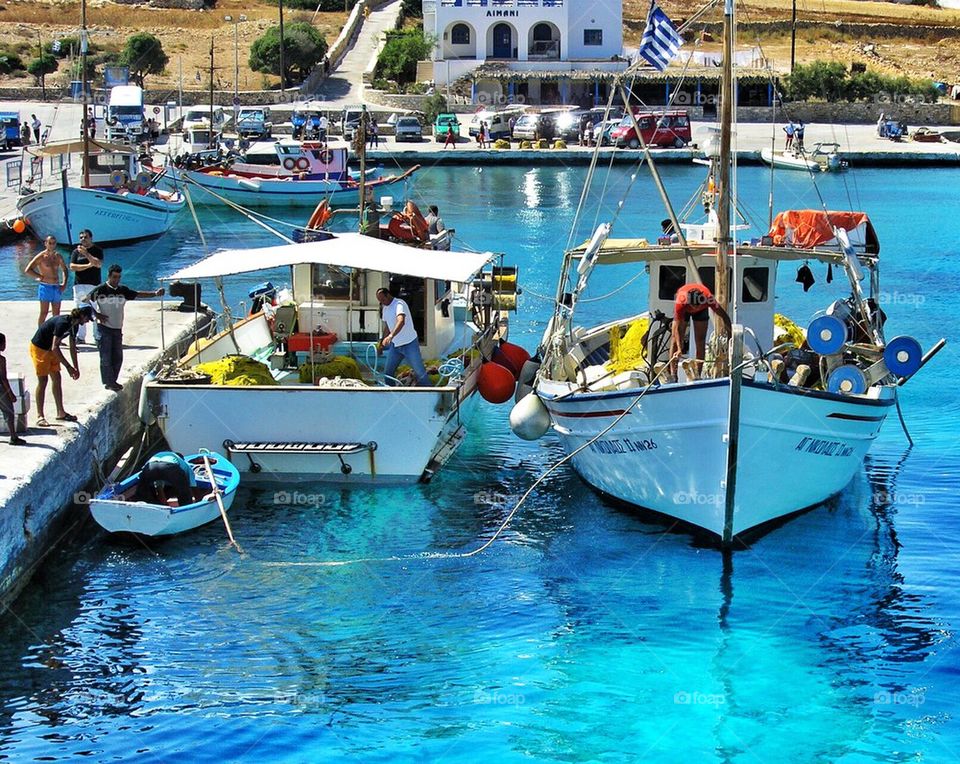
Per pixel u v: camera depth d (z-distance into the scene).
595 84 75.38
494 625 13.38
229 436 16.53
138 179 39.72
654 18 15.63
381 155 57.69
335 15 97.12
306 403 16.38
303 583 14.27
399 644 12.98
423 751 11.11
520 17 79.50
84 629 13.18
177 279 16.98
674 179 51.81
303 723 11.54
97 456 16.42
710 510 15.07
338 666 12.52
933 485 17.53
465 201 46.12
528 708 11.78
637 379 16.17
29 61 81.31
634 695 12.03
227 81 78.62
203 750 11.09
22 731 11.33
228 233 39.91
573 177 53.31
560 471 18.05
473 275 17.27
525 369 19.28
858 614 13.66
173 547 15.15
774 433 14.79
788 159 55.47
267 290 22.23
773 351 15.53
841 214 17.30
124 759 10.91
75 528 15.43
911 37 95.44
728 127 14.66
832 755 11.09
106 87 71.75
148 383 16.53
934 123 71.06
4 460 14.44
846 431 15.54
